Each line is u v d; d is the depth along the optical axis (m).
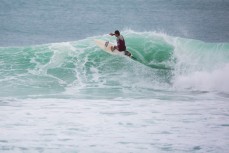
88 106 54.69
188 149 39.47
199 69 72.50
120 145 40.31
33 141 40.97
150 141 41.53
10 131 43.75
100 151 38.72
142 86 68.62
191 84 69.69
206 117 50.25
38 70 72.69
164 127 46.00
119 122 47.56
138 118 49.31
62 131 44.09
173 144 40.75
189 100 59.94
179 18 196.25
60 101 57.28
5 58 75.56
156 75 71.56
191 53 75.75
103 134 43.34
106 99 59.16
